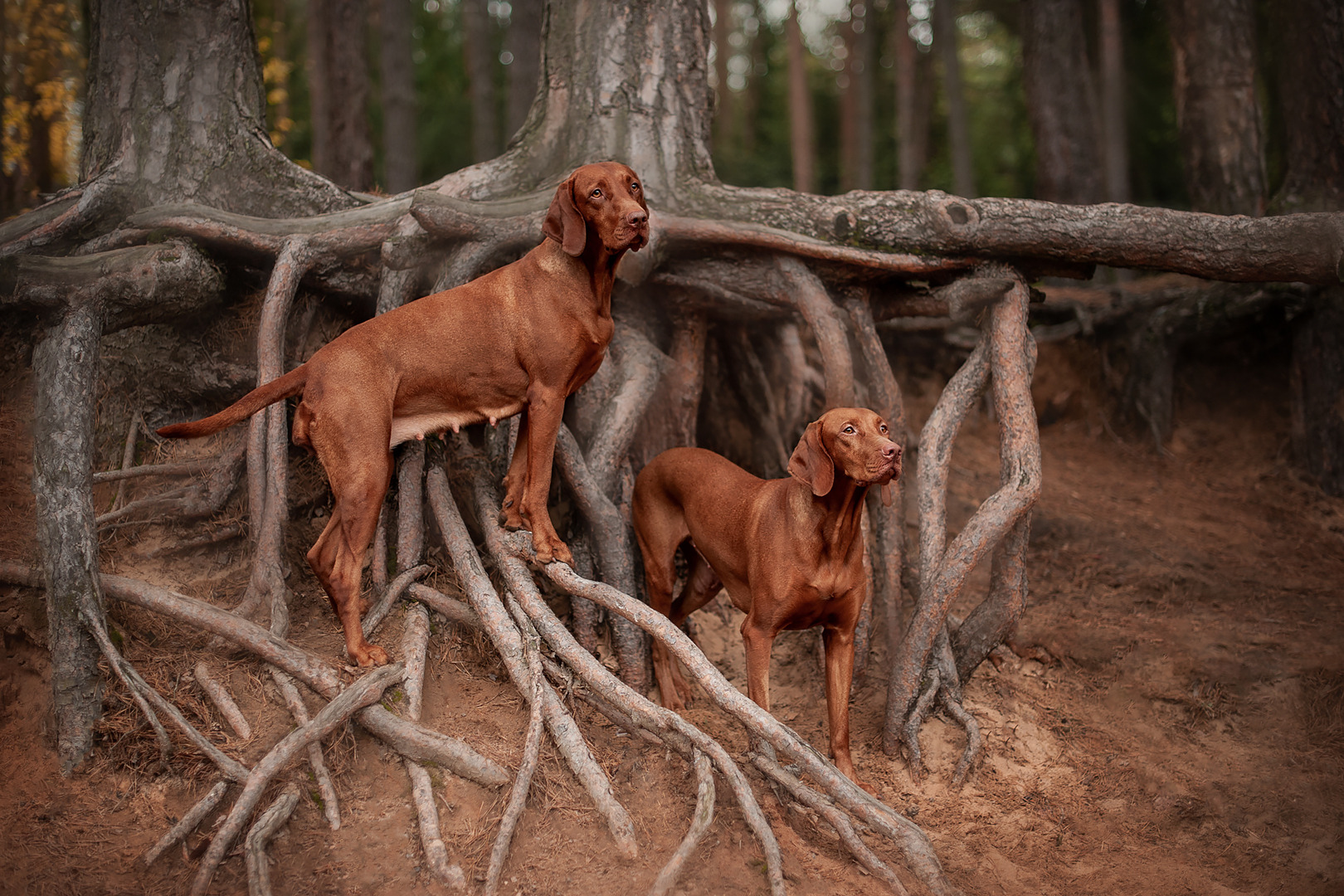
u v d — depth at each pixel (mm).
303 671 3906
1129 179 17266
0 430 4891
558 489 5723
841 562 4020
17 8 10773
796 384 7176
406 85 12953
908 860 3578
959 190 16516
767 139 26688
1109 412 9742
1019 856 4047
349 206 5812
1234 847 4254
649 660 5035
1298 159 8414
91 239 5418
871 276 5750
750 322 6691
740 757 4164
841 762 4219
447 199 5039
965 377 5477
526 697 3914
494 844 3406
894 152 23719
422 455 4797
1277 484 8734
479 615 4188
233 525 4984
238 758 3635
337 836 3455
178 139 5609
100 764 3693
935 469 5242
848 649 4230
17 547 4383
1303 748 5078
